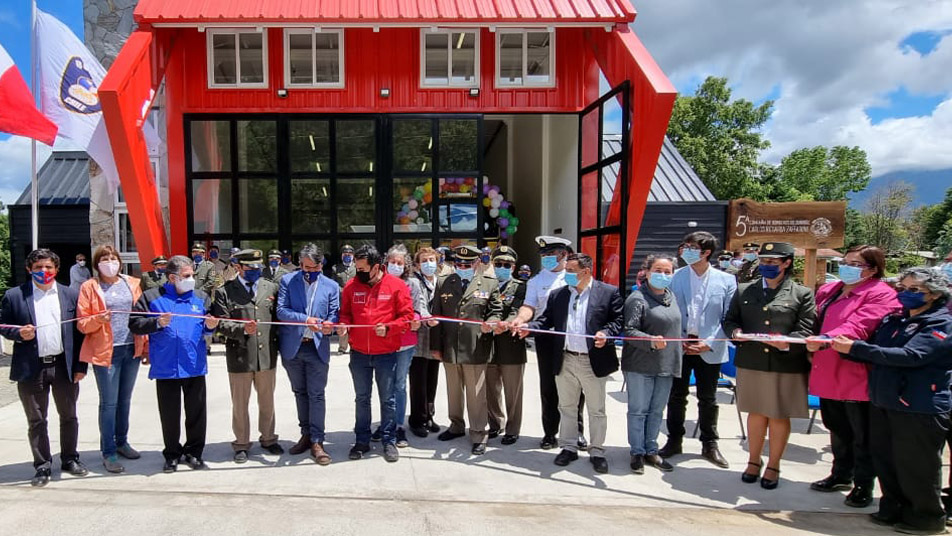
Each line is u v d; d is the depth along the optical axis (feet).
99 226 33.91
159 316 13.08
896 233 120.06
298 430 17.08
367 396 14.75
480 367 15.24
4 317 12.67
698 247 15.05
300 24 27.53
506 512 11.85
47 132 25.22
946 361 11.05
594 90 32.01
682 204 39.65
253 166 30.89
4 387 22.20
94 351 13.20
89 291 13.23
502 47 31.53
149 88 26.63
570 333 14.32
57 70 26.73
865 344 11.59
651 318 14.12
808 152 129.80
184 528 10.78
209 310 14.39
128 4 32.81
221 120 30.58
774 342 12.81
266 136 30.91
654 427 14.65
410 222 31.63
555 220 36.91
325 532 10.75
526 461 14.87
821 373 12.92
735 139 94.94
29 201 53.11
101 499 12.07
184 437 16.39
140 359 14.73
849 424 13.16
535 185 39.99
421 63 31.19
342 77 30.94
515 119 44.86
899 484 11.48
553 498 12.63
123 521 11.03
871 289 12.62
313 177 31.17
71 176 55.42
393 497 12.44
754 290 13.89
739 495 13.08
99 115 28.40
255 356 14.24
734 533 11.20
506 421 16.97
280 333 14.56
